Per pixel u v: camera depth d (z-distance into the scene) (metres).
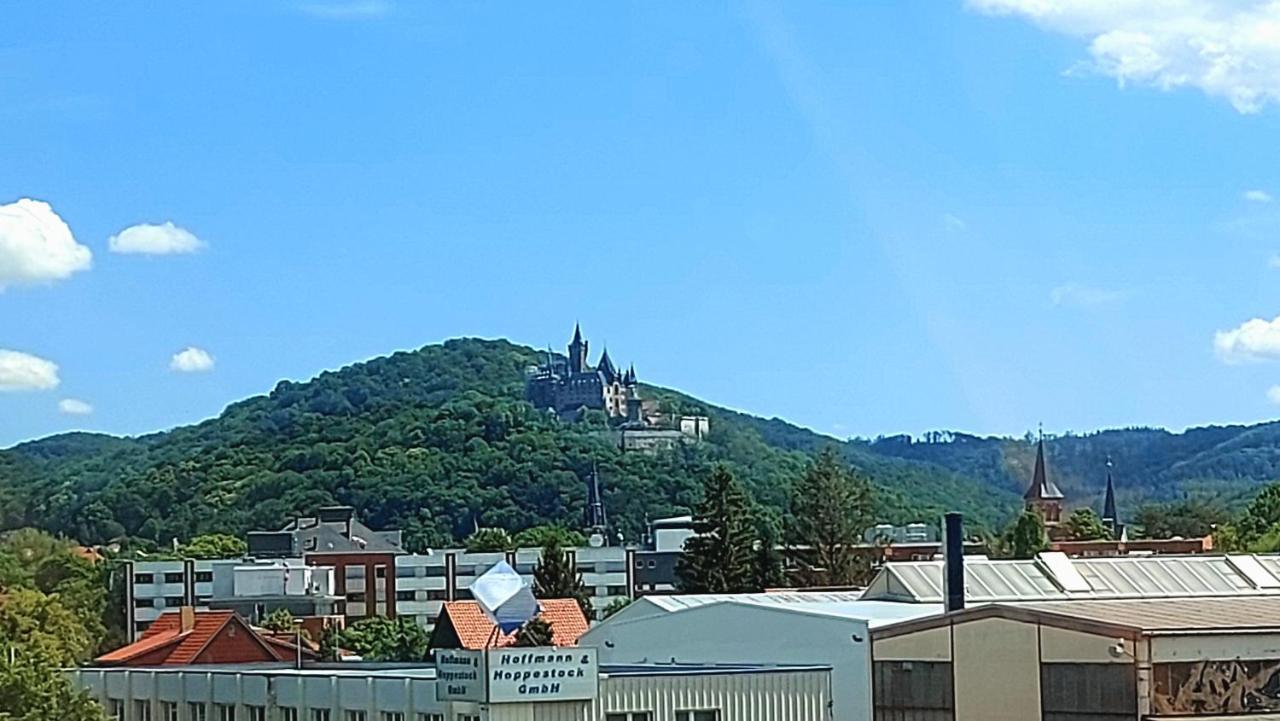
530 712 57.62
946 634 62.72
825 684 64.06
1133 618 58.66
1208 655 56.84
